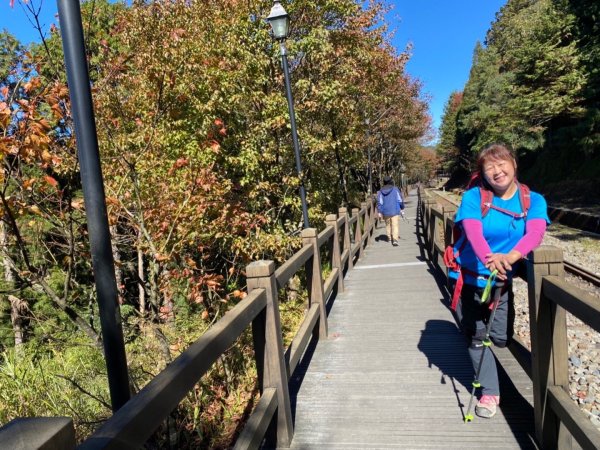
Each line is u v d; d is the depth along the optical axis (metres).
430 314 5.88
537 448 2.81
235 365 5.27
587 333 5.71
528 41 26.25
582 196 22.50
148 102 5.68
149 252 5.24
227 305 6.25
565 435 2.63
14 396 5.15
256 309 2.82
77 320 3.91
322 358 4.64
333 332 5.45
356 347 4.87
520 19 44.72
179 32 6.30
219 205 5.98
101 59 5.41
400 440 3.04
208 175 5.54
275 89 9.94
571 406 2.34
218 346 2.21
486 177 2.87
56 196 4.22
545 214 2.80
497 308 3.07
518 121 28.19
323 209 12.73
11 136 3.37
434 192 54.91
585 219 16.47
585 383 4.38
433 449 2.91
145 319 5.20
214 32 8.68
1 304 10.09
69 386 5.67
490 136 33.06
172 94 5.70
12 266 4.04
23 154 3.37
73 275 4.66
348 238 9.20
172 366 1.86
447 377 3.95
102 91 5.16
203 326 6.06
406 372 4.12
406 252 11.25
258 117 9.49
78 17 2.35
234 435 3.95
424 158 70.56
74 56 2.33
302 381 4.11
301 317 7.38
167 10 8.55
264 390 3.03
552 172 28.73
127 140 5.14
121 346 2.43
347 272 9.23
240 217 6.36
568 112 24.17
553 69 24.17
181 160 5.07
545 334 2.63
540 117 26.62
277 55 9.31
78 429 4.46
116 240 5.52
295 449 3.03
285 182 9.48
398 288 7.46
